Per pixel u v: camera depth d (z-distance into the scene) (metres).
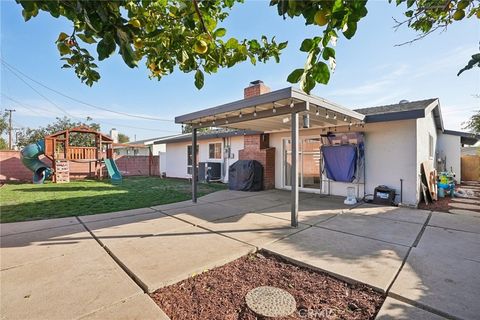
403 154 6.93
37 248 3.65
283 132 10.01
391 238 4.05
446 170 12.21
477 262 3.12
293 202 4.75
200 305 2.29
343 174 7.78
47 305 2.24
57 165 13.10
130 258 3.26
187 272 2.86
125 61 1.35
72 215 5.63
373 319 2.07
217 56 2.02
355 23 1.10
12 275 2.83
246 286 2.63
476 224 4.91
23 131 22.95
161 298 2.40
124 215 5.63
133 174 18.80
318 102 4.91
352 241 3.91
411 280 2.65
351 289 2.56
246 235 4.22
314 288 2.58
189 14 1.62
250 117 5.71
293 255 3.35
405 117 6.37
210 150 13.76
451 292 2.41
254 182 9.59
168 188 10.58
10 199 7.71
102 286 2.58
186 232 4.39
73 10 1.28
